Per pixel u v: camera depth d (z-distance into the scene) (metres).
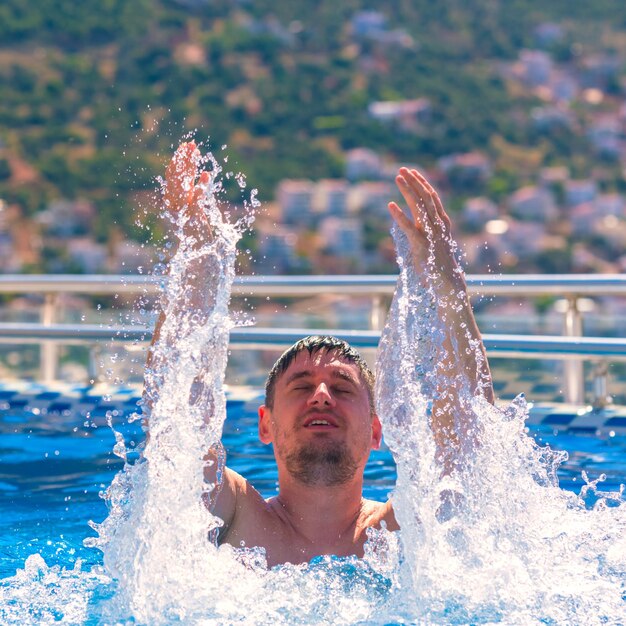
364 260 75.00
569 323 5.16
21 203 62.66
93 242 60.44
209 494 2.58
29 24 79.12
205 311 2.59
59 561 2.79
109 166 62.34
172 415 2.50
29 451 4.61
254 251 68.19
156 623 2.21
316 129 82.50
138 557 2.40
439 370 2.67
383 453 4.52
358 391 2.52
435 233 2.71
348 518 2.61
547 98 97.81
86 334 5.89
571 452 4.32
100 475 4.06
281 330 5.41
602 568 2.53
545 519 2.73
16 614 2.28
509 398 5.30
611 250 79.94
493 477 2.66
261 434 2.66
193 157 2.69
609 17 115.69
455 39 102.62
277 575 2.46
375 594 2.35
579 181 86.69
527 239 79.31
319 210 77.00
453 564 2.42
